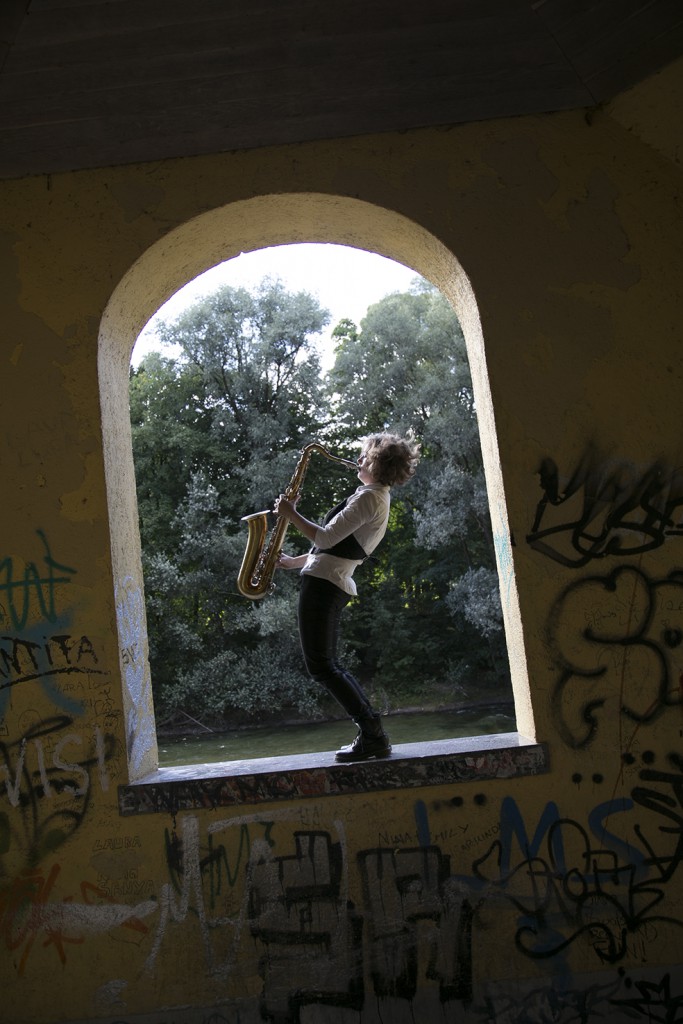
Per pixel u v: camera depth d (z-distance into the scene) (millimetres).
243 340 17391
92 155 3598
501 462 3504
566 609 3420
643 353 3545
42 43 3236
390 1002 3248
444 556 16672
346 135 3629
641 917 3277
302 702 15031
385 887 3289
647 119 3533
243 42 3285
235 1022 3236
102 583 3451
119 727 3367
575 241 3590
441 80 3479
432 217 3607
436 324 16922
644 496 3479
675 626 3410
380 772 3320
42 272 3598
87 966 3256
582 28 3312
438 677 16547
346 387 17500
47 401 3539
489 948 3266
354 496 3570
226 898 3285
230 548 15695
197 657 15914
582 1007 3234
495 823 3312
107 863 3295
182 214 3615
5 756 3359
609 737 3355
